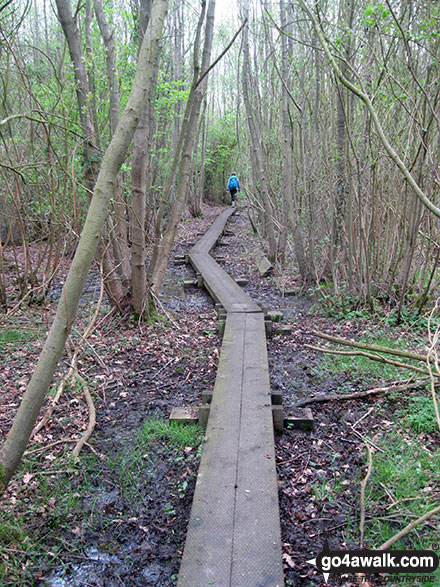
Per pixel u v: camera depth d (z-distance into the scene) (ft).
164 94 33.73
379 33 13.46
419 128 16.88
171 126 53.06
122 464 11.19
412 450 11.03
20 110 23.20
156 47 7.42
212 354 17.72
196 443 11.84
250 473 9.54
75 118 18.70
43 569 8.29
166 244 21.88
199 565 7.33
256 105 33.04
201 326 21.02
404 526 8.81
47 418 12.72
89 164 17.46
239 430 11.16
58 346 7.34
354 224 21.39
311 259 24.89
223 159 83.82
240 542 7.78
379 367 15.65
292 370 16.28
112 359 17.25
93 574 8.21
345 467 10.69
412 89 18.11
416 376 14.49
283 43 24.98
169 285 29.55
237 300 22.93
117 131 7.17
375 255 21.40
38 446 11.78
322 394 14.37
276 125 34.65
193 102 20.30
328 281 24.75
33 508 9.61
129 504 9.91
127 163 26.73
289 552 8.41
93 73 20.81
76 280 7.18
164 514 9.59
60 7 15.87
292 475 10.55
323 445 11.69
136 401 14.28
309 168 23.67
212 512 8.48
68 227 17.76
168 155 45.93
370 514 9.20
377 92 14.11
